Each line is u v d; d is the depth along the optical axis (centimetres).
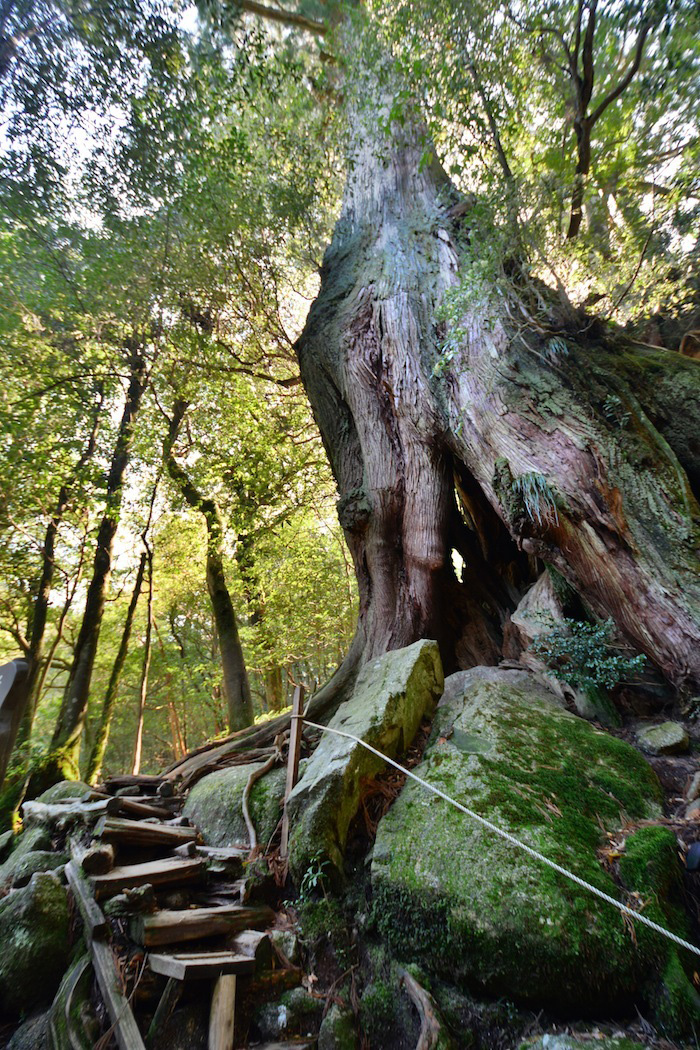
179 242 895
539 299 571
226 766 553
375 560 658
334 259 909
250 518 1274
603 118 677
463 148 627
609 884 260
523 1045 223
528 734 385
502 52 626
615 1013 229
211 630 1970
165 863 348
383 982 274
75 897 318
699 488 504
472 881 269
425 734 424
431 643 480
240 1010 265
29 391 895
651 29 524
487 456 538
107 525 1017
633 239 625
